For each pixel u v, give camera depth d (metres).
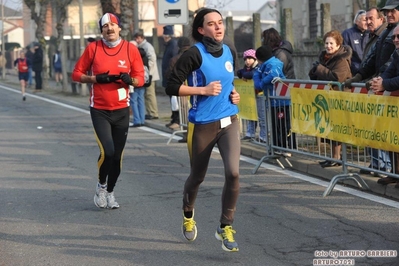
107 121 9.15
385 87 8.71
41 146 15.84
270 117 12.10
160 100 26.06
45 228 8.68
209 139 7.24
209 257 7.32
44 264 7.26
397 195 9.45
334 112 10.16
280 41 12.91
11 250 7.80
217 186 10.78
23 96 30.47
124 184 11.20
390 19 9.91
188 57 7.07
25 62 30.84
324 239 7.80
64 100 28.89
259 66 12.38
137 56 9.23
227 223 7.29
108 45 9.09
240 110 13.77
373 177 10.18
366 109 9.41
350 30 12.52
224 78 7.18
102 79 8.94
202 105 7.16
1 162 13.71
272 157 12.10
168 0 17.47
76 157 14.09
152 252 7.56
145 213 9.26
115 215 9.20
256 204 9.54
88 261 7.31
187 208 7.65
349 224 8.36
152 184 11.14
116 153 9.32
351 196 9.75
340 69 11.04
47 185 11.30
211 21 7.09
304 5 29.23
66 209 9.63
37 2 36.62
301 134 11.12
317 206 9.29
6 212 9.55
